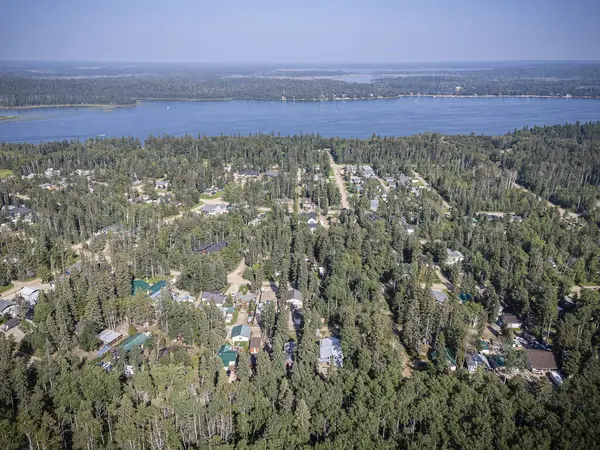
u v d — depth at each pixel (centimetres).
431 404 10181
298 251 19462
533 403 10369
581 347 12725
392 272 17588
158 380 10881
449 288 17500
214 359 11712
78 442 9338
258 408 10119
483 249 19950
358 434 9488
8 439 9075
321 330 14588
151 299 15638
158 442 9581
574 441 9419
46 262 18588
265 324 13900
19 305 15388
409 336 13525
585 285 17775
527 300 15362
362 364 11869
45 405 10488
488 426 9625
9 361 11488
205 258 18262
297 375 11056
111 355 13075
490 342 13938
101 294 15025
